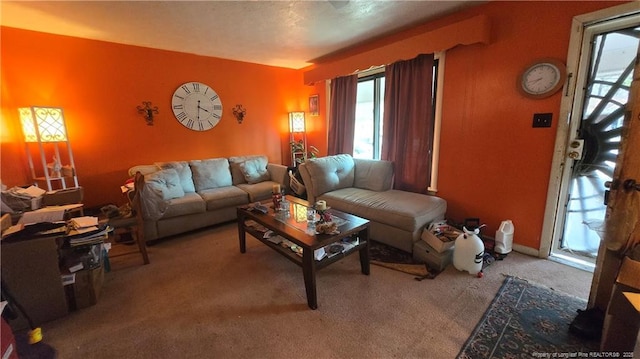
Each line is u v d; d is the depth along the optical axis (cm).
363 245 213
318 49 369
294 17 264
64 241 183
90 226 190
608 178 210
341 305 181
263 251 268
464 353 139
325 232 192
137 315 176
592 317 149
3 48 269
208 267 237
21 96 281
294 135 490
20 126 282
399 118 321
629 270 121
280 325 164
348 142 401
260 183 394
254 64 436
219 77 405
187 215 304
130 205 266
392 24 287
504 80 240
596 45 203
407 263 233
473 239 210
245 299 190
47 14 245
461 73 267
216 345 150
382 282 207
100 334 160
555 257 234
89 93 316
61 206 232
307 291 180
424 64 292
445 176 295
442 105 286
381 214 257
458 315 167
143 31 290
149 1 225
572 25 202
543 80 217
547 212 229
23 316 162
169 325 166
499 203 257
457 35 246
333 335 155
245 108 435
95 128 323
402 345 146
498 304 176
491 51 245
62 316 173
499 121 248
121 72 332
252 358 141
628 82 195
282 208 251
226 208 338
